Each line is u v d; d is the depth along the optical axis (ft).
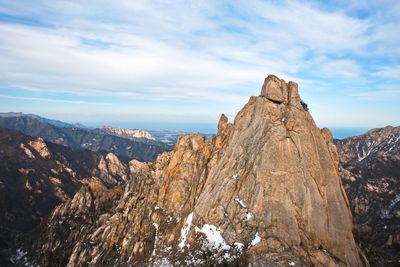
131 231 301.43
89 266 296.71
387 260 262.06
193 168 305.73
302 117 244.63
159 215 294.87
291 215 216.33
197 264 222.89
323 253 200.44
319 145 238.07
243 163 254.68
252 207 229.25
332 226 214.69
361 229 337.31
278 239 208.44
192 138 330.75
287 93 260.62
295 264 191.31
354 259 207.92
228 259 212.43
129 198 355.15
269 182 229.86
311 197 220.02
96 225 360.48
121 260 278.26
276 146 236.22
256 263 197.67
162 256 251.80
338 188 226.38
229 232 228.63
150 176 351.87
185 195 293.23
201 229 247.70
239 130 277.64
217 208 246.88
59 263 356.79
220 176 265.34
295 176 226.38
